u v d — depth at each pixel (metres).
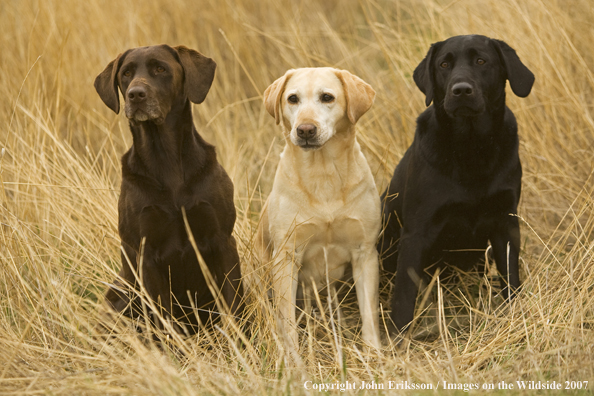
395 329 6.78
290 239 6.91
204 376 5.46
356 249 7.06
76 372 5.45
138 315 6.93
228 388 5.22
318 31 13.49
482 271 7.75
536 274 7.23
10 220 7.51
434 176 6.65
